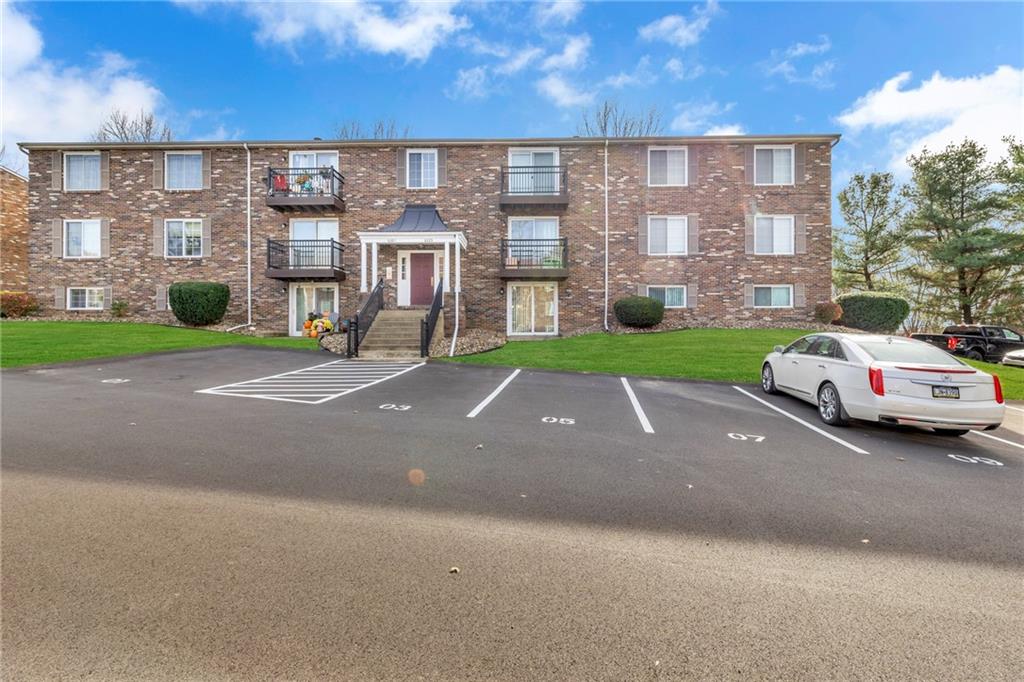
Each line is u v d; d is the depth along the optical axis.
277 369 11.59
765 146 19.34
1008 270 23.31
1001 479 4.87
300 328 19.77
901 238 26.34
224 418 6.70
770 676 2.16
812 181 19.17
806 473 4.91
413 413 7.28
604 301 19.52
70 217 19.94
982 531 3.65
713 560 3.14
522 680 2.10
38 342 13.72
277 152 19.81
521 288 19.69
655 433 6.36
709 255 19.38
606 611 2.58
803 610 2.62
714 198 19.38
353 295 19.64
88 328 16.91
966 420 6.12
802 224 19.12
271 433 5.98
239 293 19.77
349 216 19.69
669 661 2.23
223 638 2.30
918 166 24.78
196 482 4.29
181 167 19.91
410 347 14.73
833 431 6.67
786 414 7.62
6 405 7.22
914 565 3.13
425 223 18.44
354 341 14.31
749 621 2.52
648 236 19.52
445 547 3.23
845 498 4.25
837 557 3.21
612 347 15.07
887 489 4.50
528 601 2.65
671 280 19.44
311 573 2.87
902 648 2.34
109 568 2.86
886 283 28.17
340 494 4.10
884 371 6.35
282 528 3.44
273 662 2.16
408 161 19.73
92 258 19.89
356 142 19.39
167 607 2.51
